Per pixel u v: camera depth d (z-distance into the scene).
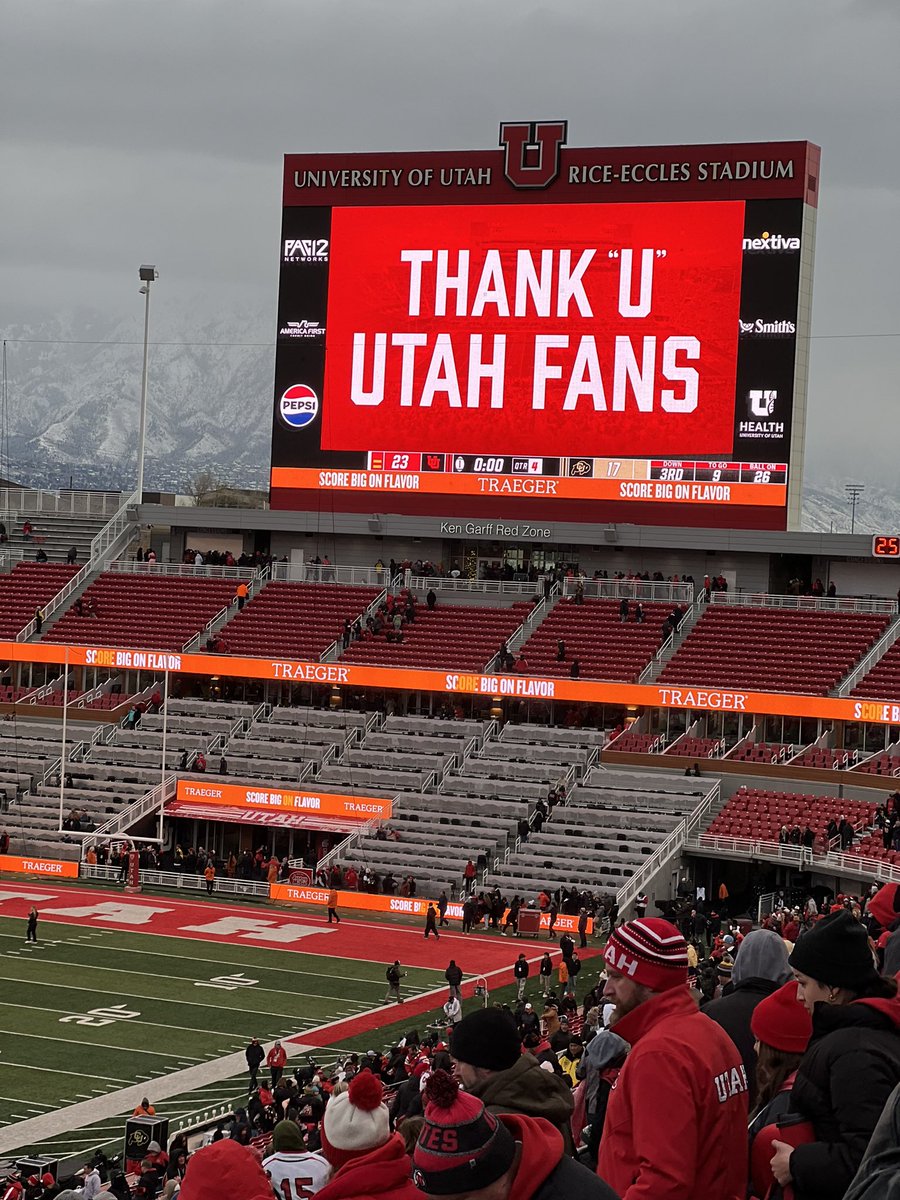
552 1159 6.68
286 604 89.44
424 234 83.06
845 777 72.69
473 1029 7.59
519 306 81.94
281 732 82.06
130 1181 33.06
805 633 80.75
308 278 84.94
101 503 101.56
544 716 81.69
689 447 79.88
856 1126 7.10
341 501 85.25
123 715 85.88
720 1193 7.47
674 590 85.19
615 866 68.44
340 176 84.06
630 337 80.44
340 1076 33.75
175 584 92.06
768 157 78.00
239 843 77.62
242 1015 50.16
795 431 78.75
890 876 61.38
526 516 82.62
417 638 85.38
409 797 75.94
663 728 79.25
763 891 66.62
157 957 58.00
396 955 59.88
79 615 90.25
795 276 77.94
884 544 79.25
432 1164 6.42
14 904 66.56
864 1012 7.49
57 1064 44.06
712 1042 7.55
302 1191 10.12
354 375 84.69
